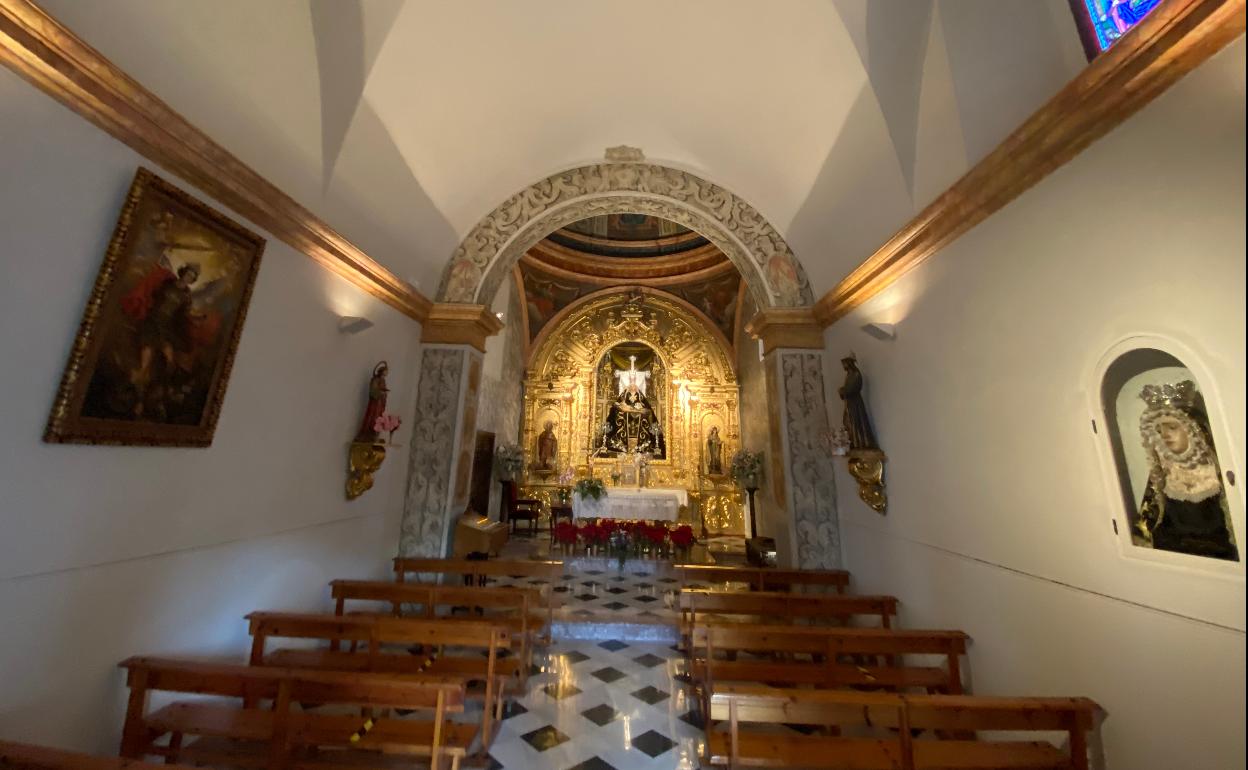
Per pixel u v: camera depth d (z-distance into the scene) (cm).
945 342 357
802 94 420
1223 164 182
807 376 564
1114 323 225
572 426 1165
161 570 274
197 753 239
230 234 305
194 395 288
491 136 507
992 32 288
